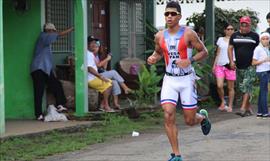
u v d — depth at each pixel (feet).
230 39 44.86
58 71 46.14
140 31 57.41
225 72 48.21
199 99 50.57
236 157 28.04
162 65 48.24
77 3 41.06
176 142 24.59
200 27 59.36
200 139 33.47
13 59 42.70
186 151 29.76
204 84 50.19
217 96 51.62
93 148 31.65
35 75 41.45
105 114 41.06
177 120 42.19
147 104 45.03
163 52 24.98
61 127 36.94
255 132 35.81
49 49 42.22
